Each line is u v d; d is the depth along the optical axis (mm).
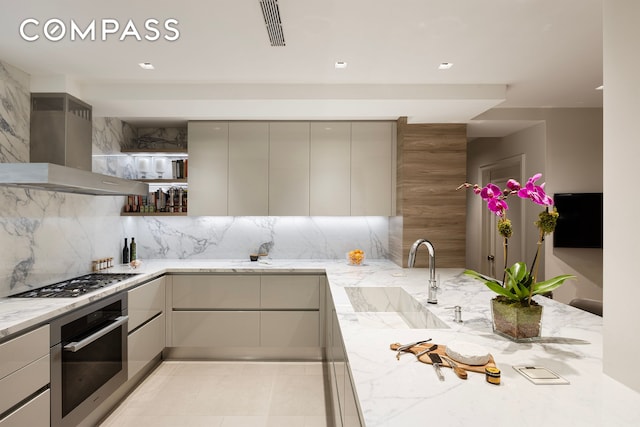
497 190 1518
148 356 3119
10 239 2348
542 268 3637
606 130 1123
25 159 2545
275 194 3865
